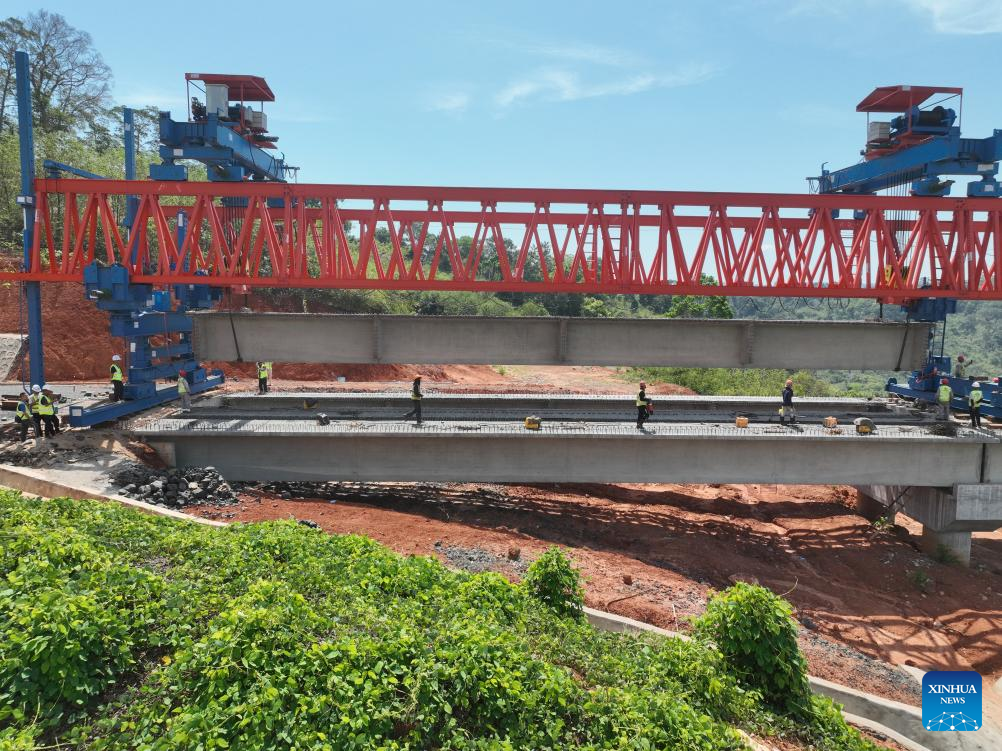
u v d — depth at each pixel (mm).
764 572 16594
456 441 18812
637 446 19016
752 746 6664
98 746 5402
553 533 17109
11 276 17562
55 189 17562
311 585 8133
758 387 39062
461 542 14859
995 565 20109
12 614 6320
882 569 17938
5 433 18234
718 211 17875
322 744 5293
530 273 67062
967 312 166125
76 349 30781
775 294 18156
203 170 50969
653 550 16859
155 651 6570
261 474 18812
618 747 5836
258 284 17797
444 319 22656
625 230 17938
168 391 21922
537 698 6199
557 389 34031
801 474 19141
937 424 20266
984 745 10602
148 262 19516
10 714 5539
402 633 6688
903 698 11664
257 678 5867
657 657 8258
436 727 5840
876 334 23109
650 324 22938
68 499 10703
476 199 17625
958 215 17984
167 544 9023
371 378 36875
